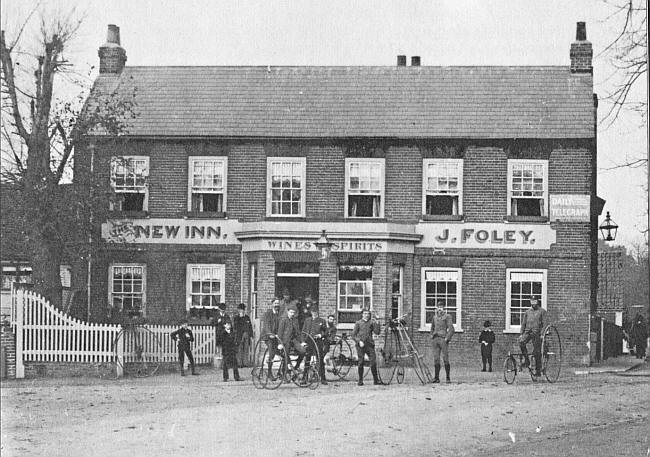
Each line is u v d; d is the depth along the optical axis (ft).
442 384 83.35
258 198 116.67
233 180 117.08
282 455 45.83
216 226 116.47
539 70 122.52
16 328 88.22
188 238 116.47
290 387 79.20
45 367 88.74
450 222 115.14
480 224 114.93
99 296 115.34
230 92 122.21
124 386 79.05
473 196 115.34
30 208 104.42
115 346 89.81
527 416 61.72
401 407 64.28
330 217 115.96
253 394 72.59
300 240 111.34
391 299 111.86
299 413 60.49
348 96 120.78
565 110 117.08
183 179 117.29
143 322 103.04
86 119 111.96
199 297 116.16
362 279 111.86
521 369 88.43
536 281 114.52
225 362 85.35
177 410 61.62
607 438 53.01
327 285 110.63
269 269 111.34
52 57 111.45
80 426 54.29
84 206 106.63
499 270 114.62
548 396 72.13
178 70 125.29
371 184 116.26
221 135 116.78
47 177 106.01
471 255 114.73
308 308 89.71
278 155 117.08
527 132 115.14
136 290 116.57
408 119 117.29
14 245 107.76
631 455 47.14
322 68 124.57
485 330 104.78
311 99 120.67
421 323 114.21
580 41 121.80
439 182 115.96
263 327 80.18
